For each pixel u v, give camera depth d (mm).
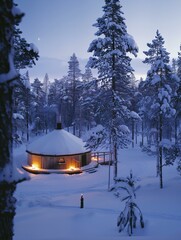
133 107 49469
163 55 25156
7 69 3445
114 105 23375
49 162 31344
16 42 16422
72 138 33875
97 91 25219
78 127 63000
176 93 22141
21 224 13484
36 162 32031
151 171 33875
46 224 13461
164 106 23688
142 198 20141
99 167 34219
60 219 14250
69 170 30828
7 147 3512
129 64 24094
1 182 3365
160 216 15289
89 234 11828
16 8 3596
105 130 23984
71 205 17938
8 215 3488
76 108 58594
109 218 14406
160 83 25141
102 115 24094
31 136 64750
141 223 12516
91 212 15508
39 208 16781
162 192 21812
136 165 36719
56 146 31797
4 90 3436
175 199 19406
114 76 23609
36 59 17172
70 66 58906
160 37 25609
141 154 46812
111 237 10555
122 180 13445
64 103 68062
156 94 25469
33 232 12297
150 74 25500
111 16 23328
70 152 31344
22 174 3637
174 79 24625
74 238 10719
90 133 24078
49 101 81938
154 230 12109
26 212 15750
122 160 40938
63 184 26266
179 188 22547
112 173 31297
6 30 3455
